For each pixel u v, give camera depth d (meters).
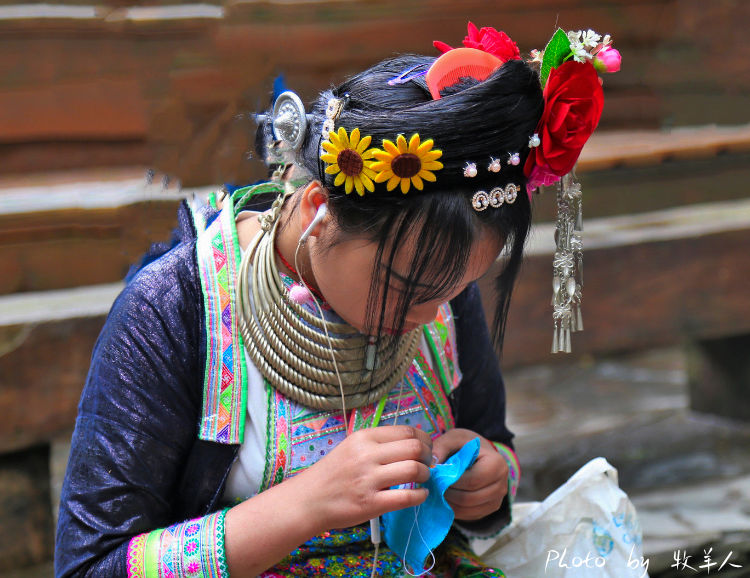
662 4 6.46
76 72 5.25
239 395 2.00
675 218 5.02
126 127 5.37
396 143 1.66
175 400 1.99
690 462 5.00
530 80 1.71
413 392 2.19
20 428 3.55
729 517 4.17
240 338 2.01
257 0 5.49
